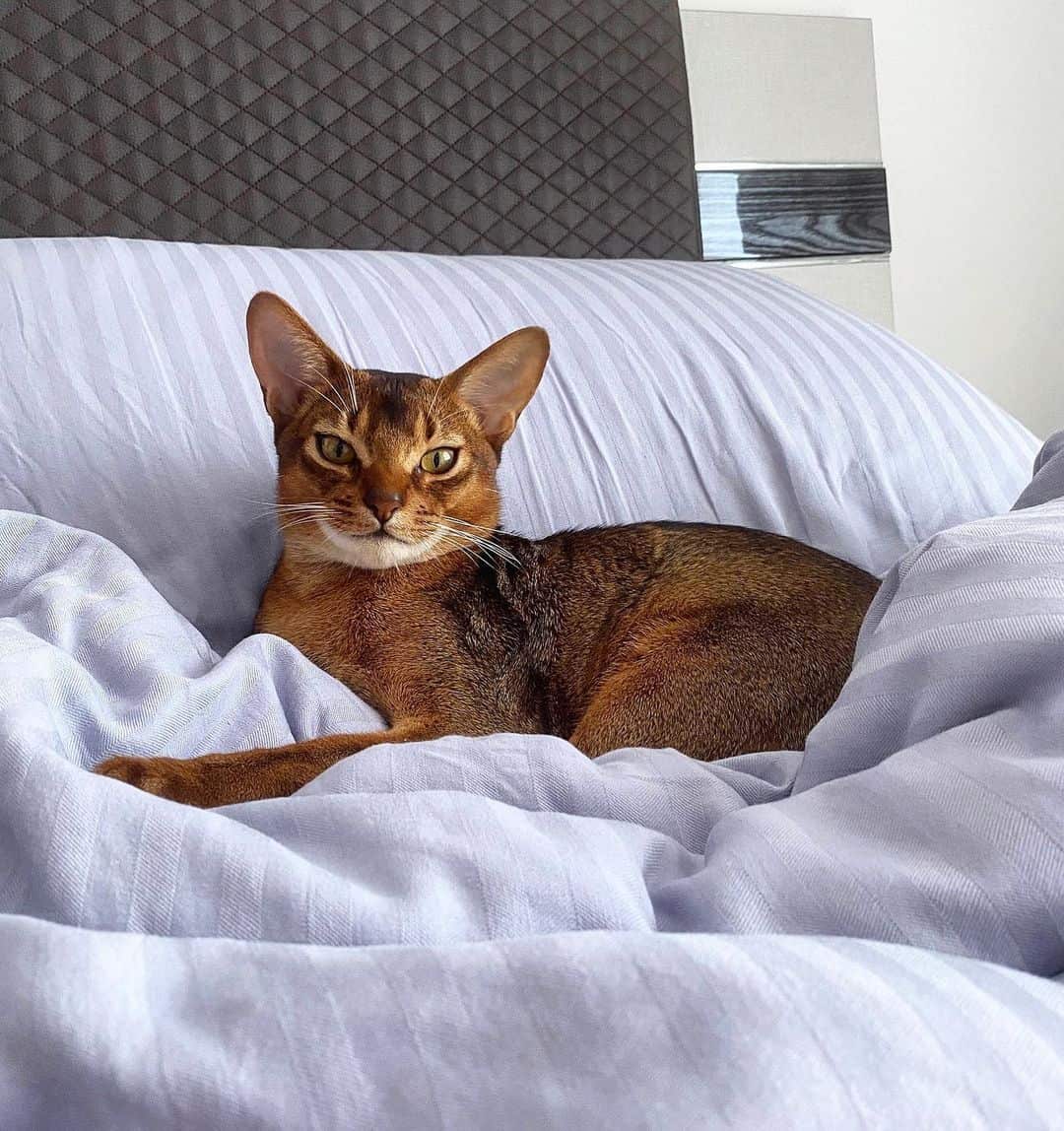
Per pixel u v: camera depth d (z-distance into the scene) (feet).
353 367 1.86
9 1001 0.75
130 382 1.89
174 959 0.80
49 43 2.55
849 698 1.20
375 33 2.81
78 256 2.04
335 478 1.76
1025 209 3.90
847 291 3.55
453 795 1.03
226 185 2.70
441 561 1.83
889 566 2.04
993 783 0.97
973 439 2.18
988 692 1.10
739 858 0.99
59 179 2.57
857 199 3.53
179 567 1.84
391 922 0.89
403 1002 0.75
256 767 1.40
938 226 3.80
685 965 0.75
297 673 1.62
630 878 0.99
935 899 0.90
